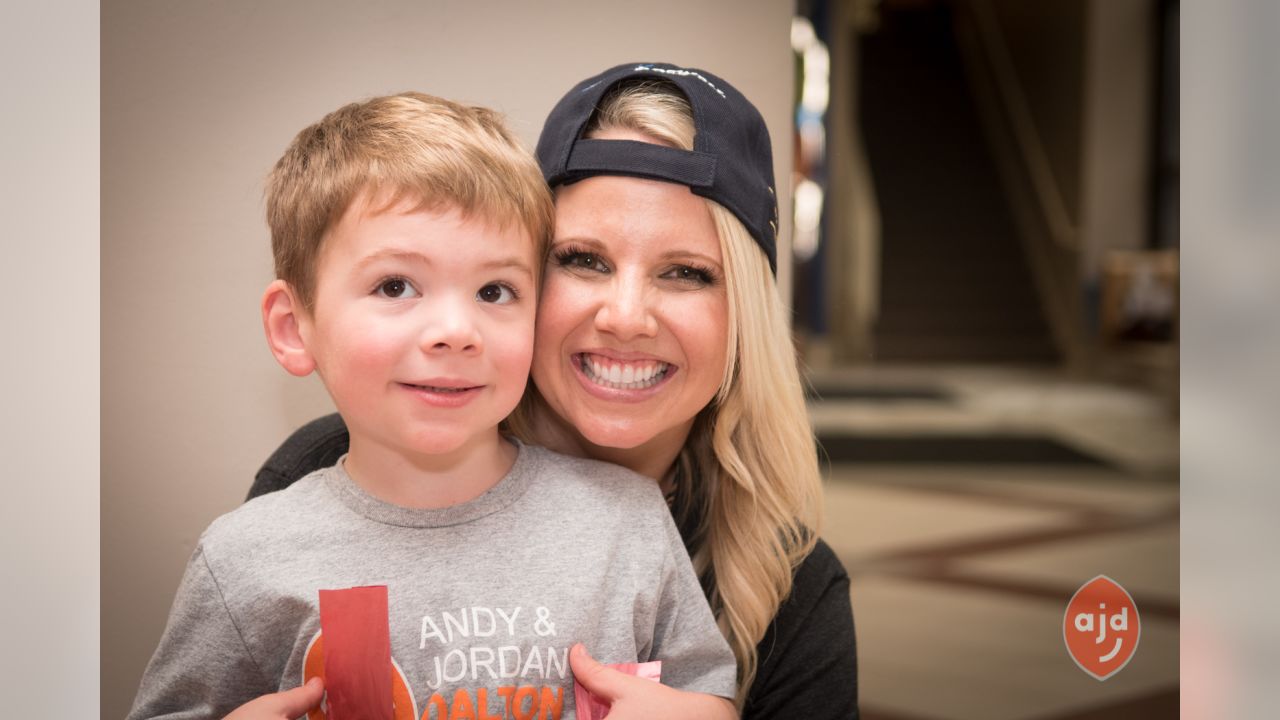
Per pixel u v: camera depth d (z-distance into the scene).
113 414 1.10
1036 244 9.30
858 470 4.80
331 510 0.85
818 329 9.69
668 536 0.94
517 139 0.89
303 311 0.84
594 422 0.92
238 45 1.10
